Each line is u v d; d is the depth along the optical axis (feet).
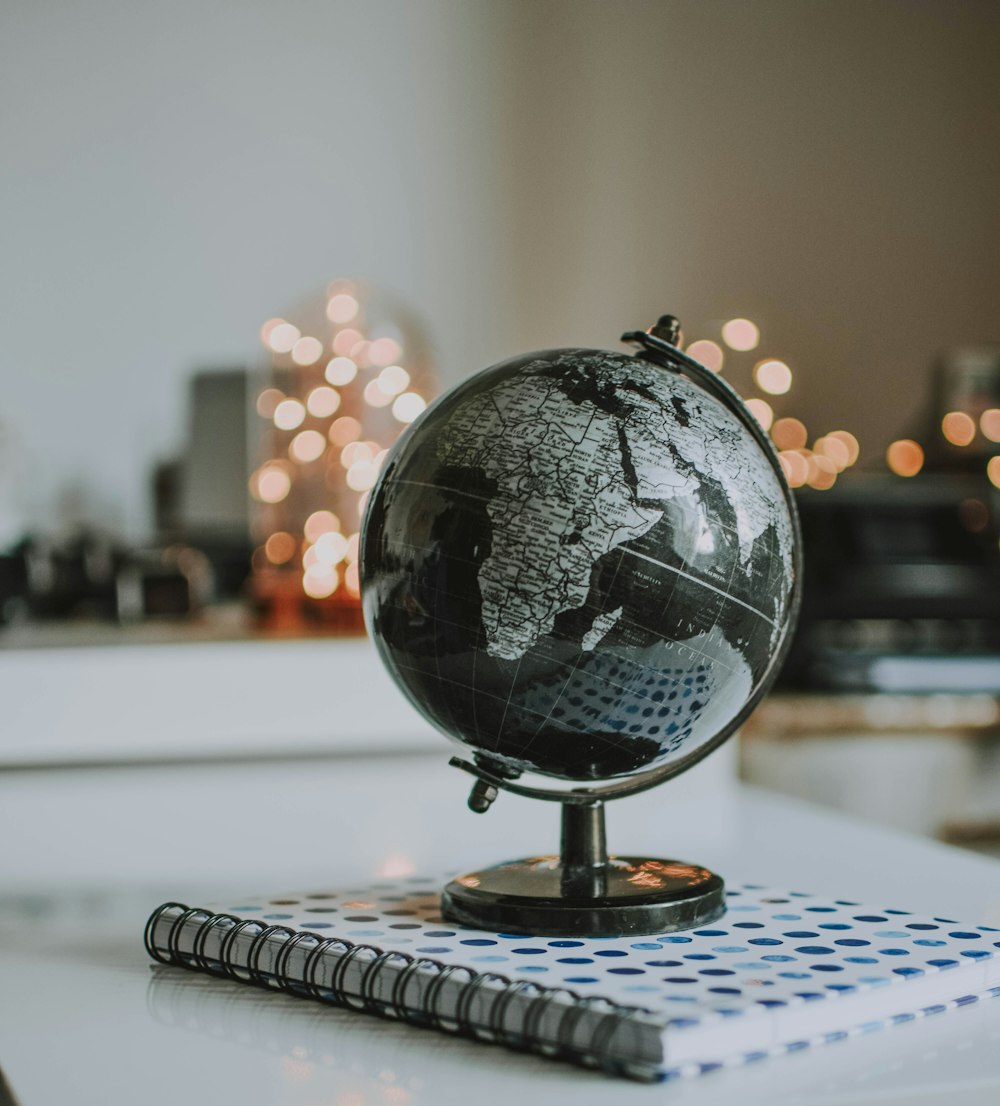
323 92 9.25
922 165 10.25
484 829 4.12
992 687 7.32
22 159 8.79
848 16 10.12
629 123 9.75
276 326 7.24
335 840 3.92
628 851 3.34
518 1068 1.66
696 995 1.72
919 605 7.57
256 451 8.34
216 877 3.33
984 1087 1.58
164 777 5.14
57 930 2.63
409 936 2.07
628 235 9.75
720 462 2.08
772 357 9.93
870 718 6.91
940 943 2.03
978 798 7.00
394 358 7.12
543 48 9.59
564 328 9.64
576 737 2.11
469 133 9.48
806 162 10.05
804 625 7.53
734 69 9.92
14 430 8.38
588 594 1.97
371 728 5.38
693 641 2.04
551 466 1.99
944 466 8.82
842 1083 1.59
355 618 6.27
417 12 9.39
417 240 9.41
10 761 5.03
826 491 7.87
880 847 3.37
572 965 1.88
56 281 8.85
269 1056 1.73
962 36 10.33
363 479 6.77
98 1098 1.58
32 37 8.80
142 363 8.97
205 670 5.22
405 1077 1.63
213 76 9.09
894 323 10.19
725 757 4.74
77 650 5.10
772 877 2.94
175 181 9.04
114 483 8.91
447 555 2.02
